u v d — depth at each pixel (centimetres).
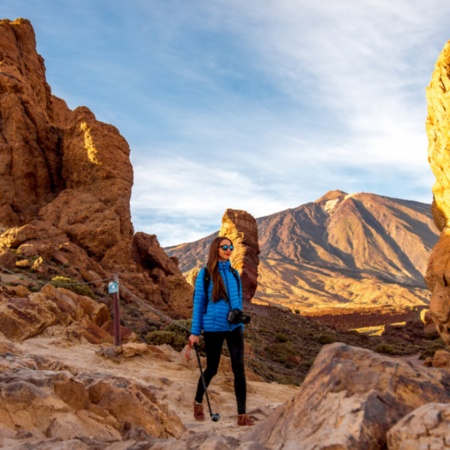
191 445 329
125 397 495
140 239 4716
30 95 5044
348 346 351
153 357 1416
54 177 4781
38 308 1605
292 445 290
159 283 4384
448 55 2352
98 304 2102
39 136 4784
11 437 366
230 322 580
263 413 827
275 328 6016
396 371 318
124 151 4741
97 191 4534
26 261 3344
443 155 2438
